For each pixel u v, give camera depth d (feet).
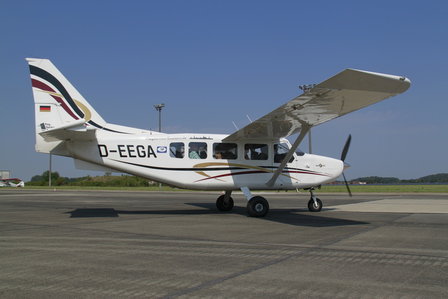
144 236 24.00
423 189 118.52
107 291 12.61
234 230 26.91
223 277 14.30
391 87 26.05
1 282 13.67
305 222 31.83
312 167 41.75
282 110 31.76
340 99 28.73
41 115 36.06
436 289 12.86
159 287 13.06
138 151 37.45
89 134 33.96
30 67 36.19
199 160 38.75
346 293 12.43
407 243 21.48
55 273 14.88
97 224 30.22
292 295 12.23
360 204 53.01
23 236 23.89
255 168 40.14
